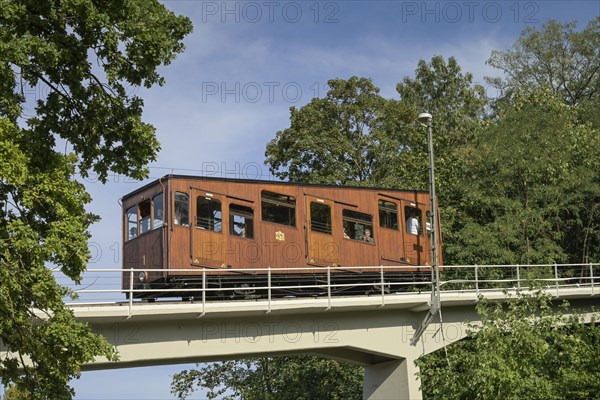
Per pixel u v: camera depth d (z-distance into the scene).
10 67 17.88
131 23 19.52
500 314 25.44
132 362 24.61
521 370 23.22
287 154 45.88
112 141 20.23
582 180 42.69
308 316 27.27
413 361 29.19
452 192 44.88
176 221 26.28
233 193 27.61
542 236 44.03
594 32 55.06
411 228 32.03
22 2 18.47
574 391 25.02
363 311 28.48
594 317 31.06
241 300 25.48
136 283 26.33
